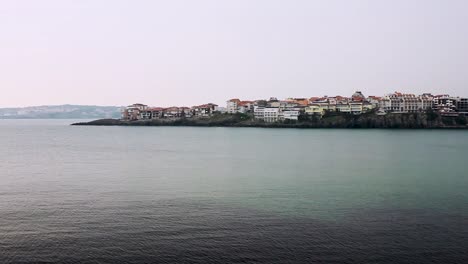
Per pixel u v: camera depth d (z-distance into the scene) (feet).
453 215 167.73
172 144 570.87
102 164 334.85
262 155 418.31
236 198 198.29
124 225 152.05
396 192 214.48
